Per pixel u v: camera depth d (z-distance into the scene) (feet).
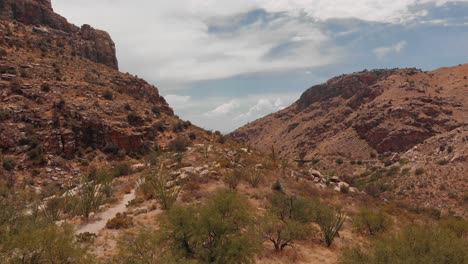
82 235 67.67
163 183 103.71
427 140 344.90
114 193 114.42
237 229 61.62
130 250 48.55
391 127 409.90
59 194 96.94
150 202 98.58
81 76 231.91
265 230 67.15
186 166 145.69
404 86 512.22
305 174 164.55
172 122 229.04
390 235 55.62
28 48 241.35
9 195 74.49
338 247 72.84
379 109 460.96
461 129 328.29
